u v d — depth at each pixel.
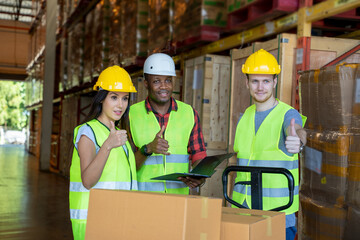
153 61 2.85
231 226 1.50
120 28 6.82
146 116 2.94
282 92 3.47
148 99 2.97
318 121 2.79
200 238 1.44
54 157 14.22
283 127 2.42
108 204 1.53
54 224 5.68
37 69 18.56
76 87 10.32
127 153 2.33
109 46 7.36
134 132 2.93
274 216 1.66
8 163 15.52
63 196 8.05
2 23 23.11
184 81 5.11
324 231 2.70
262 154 2.47
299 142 2.10
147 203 1.45
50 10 13.08
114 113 2.26
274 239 1.67
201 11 4.60
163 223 1.41
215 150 4.61
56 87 15.28
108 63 7.58
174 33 5.11
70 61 11.06
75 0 9.80
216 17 4.63
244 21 4.39
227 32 4.76
